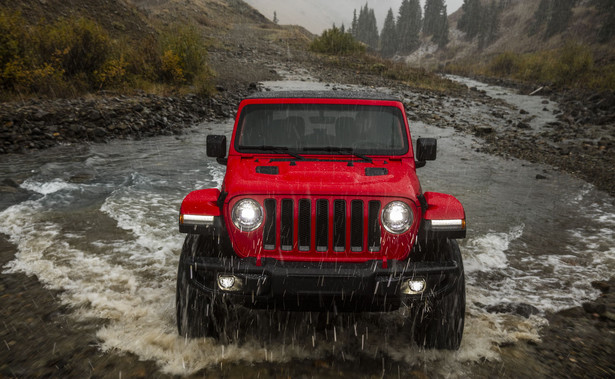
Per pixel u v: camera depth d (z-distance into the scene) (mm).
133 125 12555
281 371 3199
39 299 4090
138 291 4305
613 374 3240
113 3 27797
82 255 5090
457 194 7961
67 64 15648
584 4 153250
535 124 16922
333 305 3201
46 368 3133
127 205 6883
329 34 40000
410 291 3141
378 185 3371
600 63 47000
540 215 6934
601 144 12836
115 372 3117
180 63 19812
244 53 33125
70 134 11367
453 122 16672
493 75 42000
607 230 6332
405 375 3188
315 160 3945
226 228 3369
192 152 10680
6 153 9820
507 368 3281
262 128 4109
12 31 14609
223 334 3570
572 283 4742
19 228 5875
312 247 3275
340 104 4133
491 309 4148
